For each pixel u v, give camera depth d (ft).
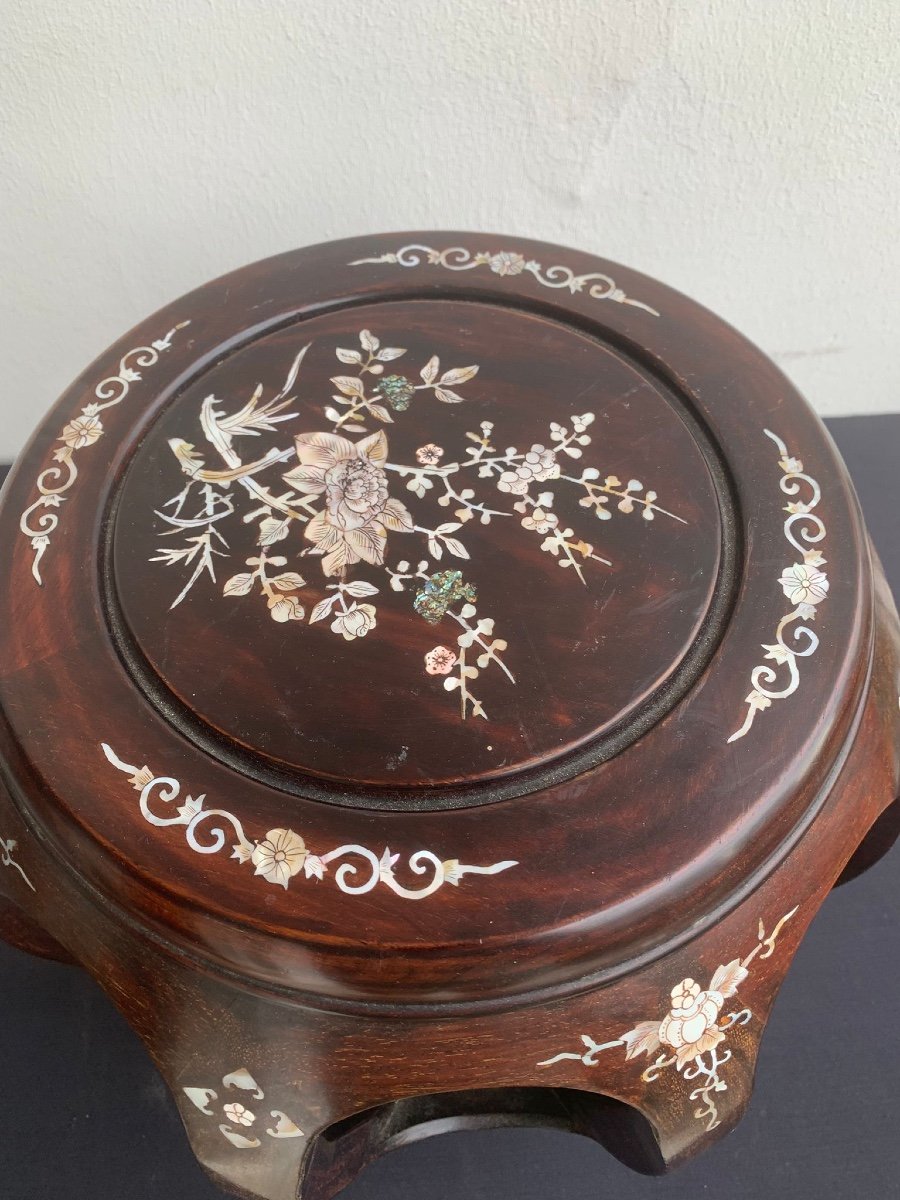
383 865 1.20
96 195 2.08
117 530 1.47
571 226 2.23
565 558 1.42
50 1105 1.86
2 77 1.85
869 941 2.04
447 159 2.07
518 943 1.16
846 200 2.20
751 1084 1.47
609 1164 1.83
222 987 1.24
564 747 1.26
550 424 1.56
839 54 1.91
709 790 1.24
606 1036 1.28
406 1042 1.24
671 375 1.61
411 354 1.66
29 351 2.42
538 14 1.82
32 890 1.37
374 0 1.78
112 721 1.30
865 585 1.42
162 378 1.64
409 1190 1.81
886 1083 1.89
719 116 2.01
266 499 1.49
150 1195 1.78
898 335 2.55
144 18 1.78
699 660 1.33
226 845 1.21
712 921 1.25
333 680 1.32
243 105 1.94
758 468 1.50
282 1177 1.41
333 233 2.20
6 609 1.40
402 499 1.49
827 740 1.30
